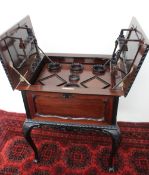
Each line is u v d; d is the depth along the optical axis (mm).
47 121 1184
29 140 1321
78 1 1325
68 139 1661
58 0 1339
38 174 1414
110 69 1233
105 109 1075
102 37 1450
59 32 1472
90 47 1511
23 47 1070
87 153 1544
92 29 1426
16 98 1886
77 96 1042
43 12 1402
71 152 1556
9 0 1393
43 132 1730
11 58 1024
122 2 1295
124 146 1592
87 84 1149
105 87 1116
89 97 1036
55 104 1107
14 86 1041
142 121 1812
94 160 1493
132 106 1729
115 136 1145
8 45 1021
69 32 1461
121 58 1185
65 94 1042
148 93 1633
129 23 1365
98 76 1224
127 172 1411
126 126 1770
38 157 1487
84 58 1328
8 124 1833
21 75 1058
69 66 1333
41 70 1297
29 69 1169
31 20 1444
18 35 1142
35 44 1286
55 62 1354
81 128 1164
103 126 1138
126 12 1330
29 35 1251
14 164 1489
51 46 1547
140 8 1302
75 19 1399
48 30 1472
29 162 1497
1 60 947
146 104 1701
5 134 1738
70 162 1484
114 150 1241
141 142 1621
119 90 1010
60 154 1544
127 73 995
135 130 1727
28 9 1408
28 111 1174
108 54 1440
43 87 1057
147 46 841
